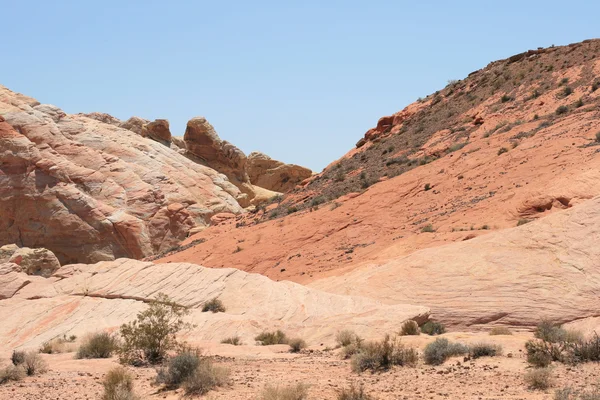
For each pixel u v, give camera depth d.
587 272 23.97
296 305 28.30
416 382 13.66
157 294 32.66
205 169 104.38
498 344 17.41
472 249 28.09
